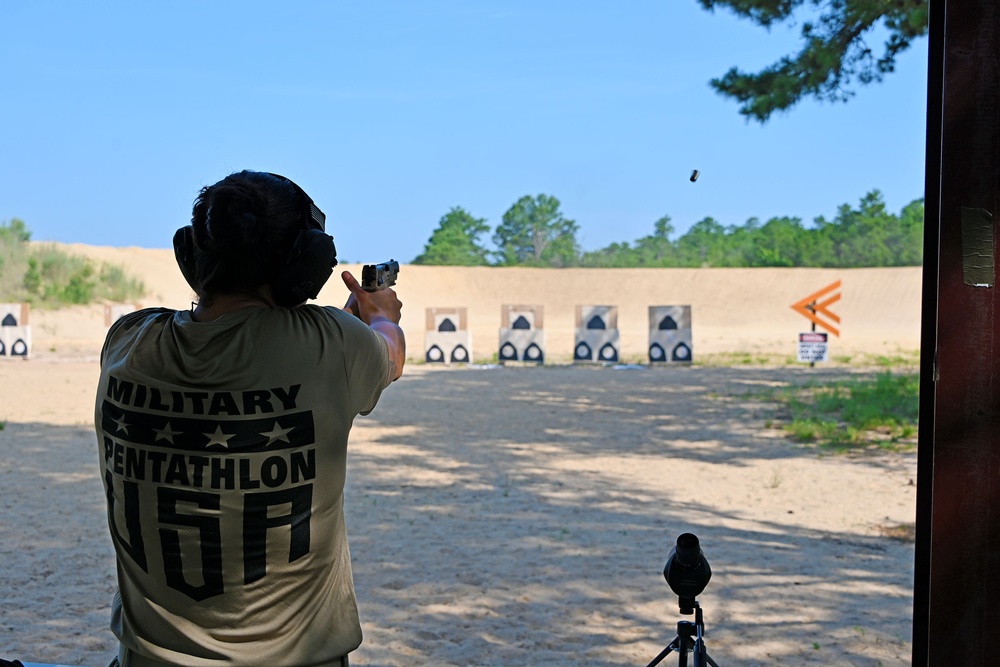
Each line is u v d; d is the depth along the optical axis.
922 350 1.76
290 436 1.66
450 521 7.63
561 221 73.12
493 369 22.20
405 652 4.72
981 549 1.68
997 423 1.66
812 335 22.70
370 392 1.80
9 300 31.98
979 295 1.66
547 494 8.74
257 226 1.67
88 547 6.74
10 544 6.80
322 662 1.73
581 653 4.72
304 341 1.69
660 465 10.23
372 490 8.91
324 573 1.73
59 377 18.94
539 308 23.36
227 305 1.73
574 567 6.29
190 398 1.65
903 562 6.47
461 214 73.38
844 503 8.36
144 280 37.97
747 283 49.81
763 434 12.36
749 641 4.89
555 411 14.73
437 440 11.98
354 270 41.78
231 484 1.63
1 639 4.86
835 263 60.72
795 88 14.67
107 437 1.71
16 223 36.91
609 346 23.83
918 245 59.78
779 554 6.66
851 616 5.30
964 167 1.65
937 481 1.69
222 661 1.65
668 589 5.80
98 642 4.84
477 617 5.27
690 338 23.14
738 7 14.61
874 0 13.88
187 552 1.64
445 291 52.34
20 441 11.52
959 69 1.64
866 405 14.09
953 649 1.70
